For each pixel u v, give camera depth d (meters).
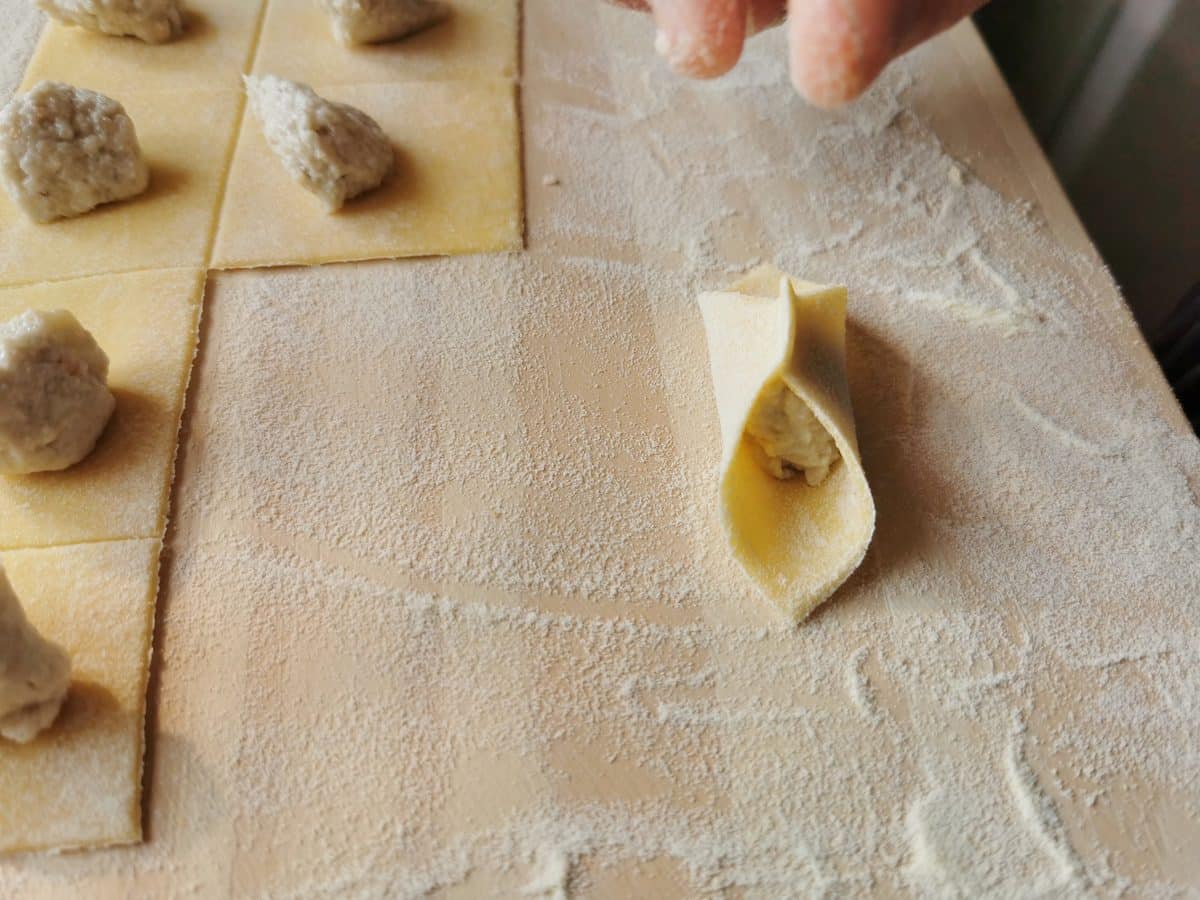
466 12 0.32
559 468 0.23
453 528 0.22
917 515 0.22
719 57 0.18
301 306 0.25
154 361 0.23
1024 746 0.19
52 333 0.21
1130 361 0.25
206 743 0.19
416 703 0.20
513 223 0.27
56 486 0.22
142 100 0.29
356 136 0.26
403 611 0.20
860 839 0.18
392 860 0.18
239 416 0.23
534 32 0.32
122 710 0.19
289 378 0.24
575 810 0.19
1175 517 0.22
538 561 0.21
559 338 0.25
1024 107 0.40
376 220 0.26
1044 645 0.21
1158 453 0.23
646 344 0.25
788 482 0.22
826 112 0.30
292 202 0.27
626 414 0.23
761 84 0.31
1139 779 0.19
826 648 0.20
